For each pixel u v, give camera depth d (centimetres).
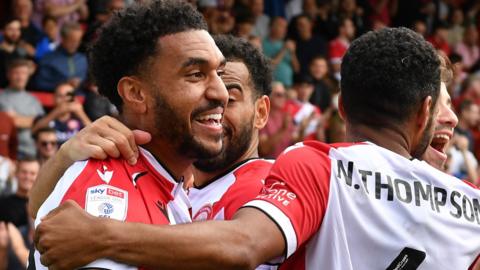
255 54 309
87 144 219
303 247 231
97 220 204
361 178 233
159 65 221
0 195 707
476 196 246
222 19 1117
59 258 202
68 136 820
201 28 226
